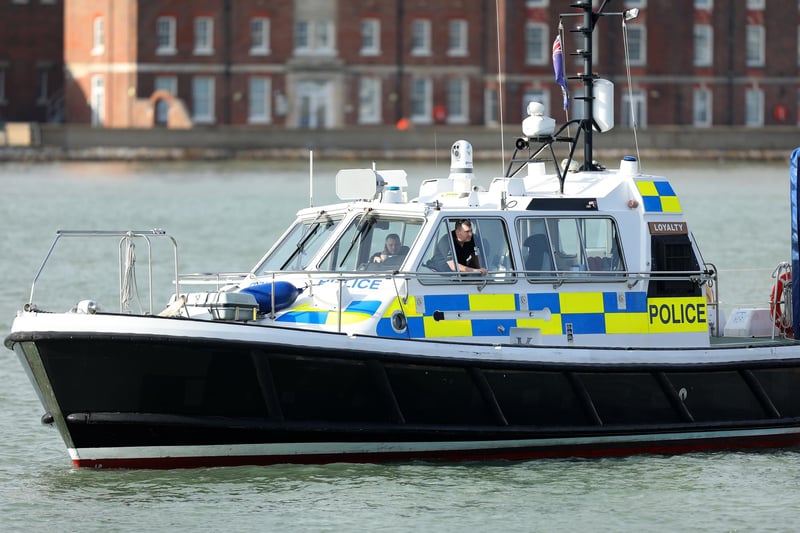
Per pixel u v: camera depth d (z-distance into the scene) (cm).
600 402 4712
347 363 4444
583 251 4778
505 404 4612
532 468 4741
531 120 4850
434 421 4569
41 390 4450
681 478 4709
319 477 4572
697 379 4819
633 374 4728
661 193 4888
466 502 4434
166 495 4428
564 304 4731
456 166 4903
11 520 4284
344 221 4791
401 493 4481
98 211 16275
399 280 4572
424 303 4594
